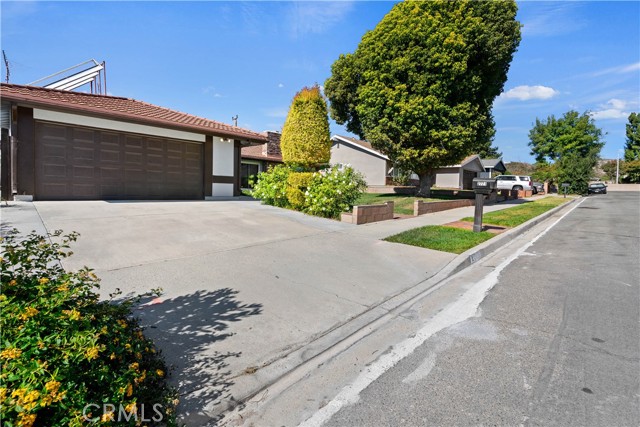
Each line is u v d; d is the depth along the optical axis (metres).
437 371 2.95
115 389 1.97
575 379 2.82
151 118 11.42
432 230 9.10
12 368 1.72
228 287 4.55
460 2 15.90
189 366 2.84
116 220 7.66
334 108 23.64
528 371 2.94
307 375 2.90
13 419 1.63
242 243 6.69
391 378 2.86
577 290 5.03
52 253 2.71
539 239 9.34
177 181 13.02
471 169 36.69
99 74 18.70
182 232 7.08
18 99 9.06
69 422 1.74
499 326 3.84
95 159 11.01
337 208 10.27
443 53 15.05
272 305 4.14
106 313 2.48
